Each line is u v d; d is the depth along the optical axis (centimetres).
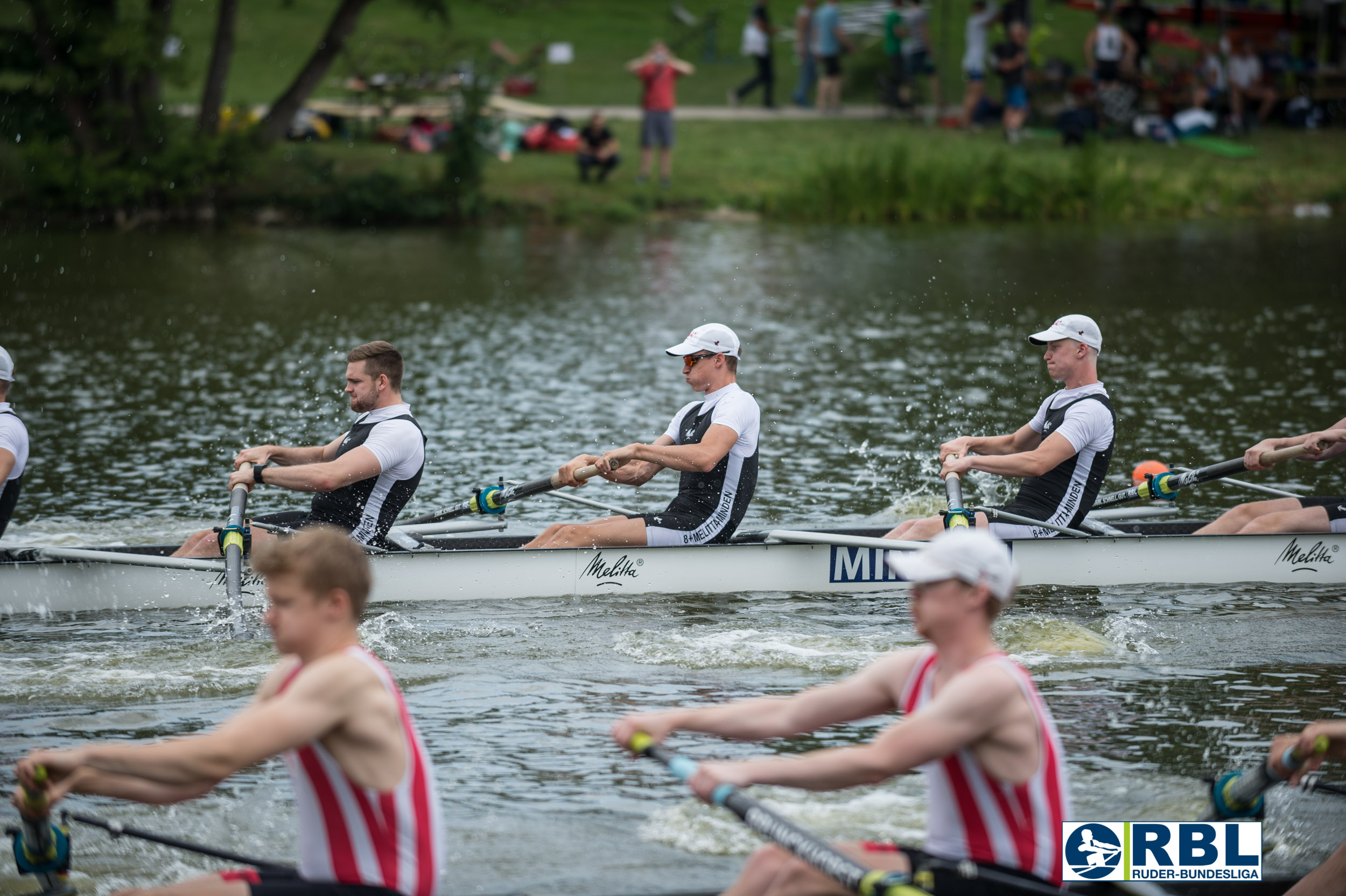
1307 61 13275
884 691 1415
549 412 4938
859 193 10112
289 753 1335
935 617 1334
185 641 2789
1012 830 1321
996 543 1330
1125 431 4631
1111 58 11844
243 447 4469
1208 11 15038
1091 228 9894
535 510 3881
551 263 8306
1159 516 3725
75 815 1502
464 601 3080
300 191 9700
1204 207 10600
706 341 3127
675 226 9694
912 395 5269
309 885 1323
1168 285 7612
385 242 8988
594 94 13138
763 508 3844
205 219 9425
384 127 10838
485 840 1916
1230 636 2847
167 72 9088
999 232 9681
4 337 6088
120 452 4381
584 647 2766
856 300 7238
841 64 14100
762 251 8769
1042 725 1326
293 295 7219
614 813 2008
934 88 12781
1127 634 2856
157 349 5919
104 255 8275
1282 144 12100
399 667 2636
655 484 4184
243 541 2927
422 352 5950
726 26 16188
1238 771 2150
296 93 9600
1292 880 1770
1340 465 4325
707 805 2033
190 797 1389
